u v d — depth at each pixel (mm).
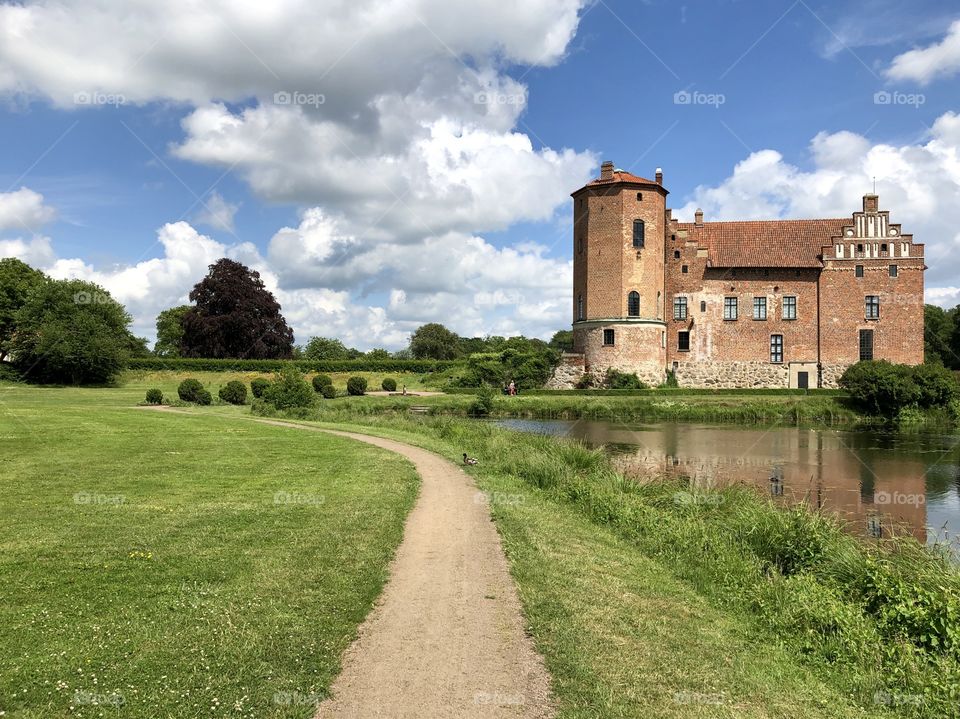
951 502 19625
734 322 56719
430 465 19047
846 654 7699
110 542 9812
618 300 54250
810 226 58750
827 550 11703
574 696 6000
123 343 64438
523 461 19125
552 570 9641
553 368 56688
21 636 6543
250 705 5551
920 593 9125
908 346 54906
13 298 66938
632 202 54375
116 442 20891
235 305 75188
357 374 67750
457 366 66375
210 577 8484
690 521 13398
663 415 44875
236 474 16156
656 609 8430
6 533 10125
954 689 6805
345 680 6141
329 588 8305
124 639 6598
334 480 15781
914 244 54875
